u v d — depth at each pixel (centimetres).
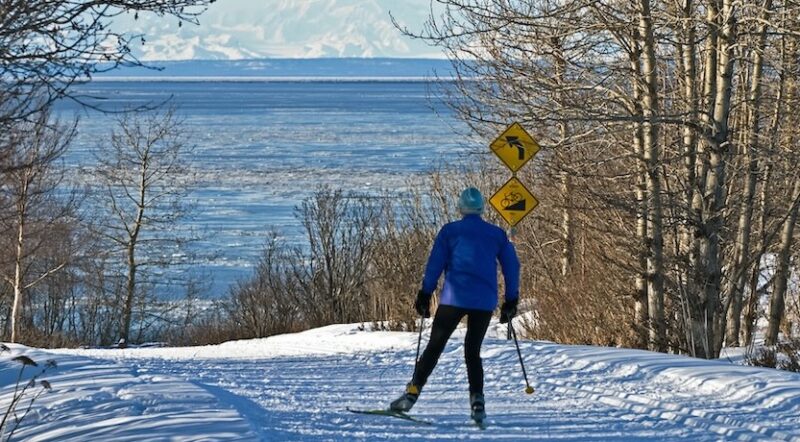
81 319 8756
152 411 1574
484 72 3547
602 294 3788
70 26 1491
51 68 1502
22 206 6544
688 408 1728
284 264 7556
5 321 8531
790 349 3069
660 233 3412
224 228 11612
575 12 3269
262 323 7006
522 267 4847
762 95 3794
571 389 2003
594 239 3812
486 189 5453
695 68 3403
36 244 7738
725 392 1855
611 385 2003
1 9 1426
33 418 1557
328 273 6988
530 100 3434
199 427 1440
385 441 1496
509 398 1941
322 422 1641
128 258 8700
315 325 6838
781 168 3659
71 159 18000
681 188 3566
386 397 2002
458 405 1875
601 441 1506
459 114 3609
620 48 3522
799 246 4606
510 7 3409
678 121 3181
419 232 5928
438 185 5819
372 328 4841
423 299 1675
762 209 3866
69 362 2152
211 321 7919
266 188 15200
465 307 1636
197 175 16738
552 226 4531
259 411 1731
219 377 2397
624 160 3847
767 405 1723
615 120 3125
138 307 8769
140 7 1516
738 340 4153
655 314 3441
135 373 2027
